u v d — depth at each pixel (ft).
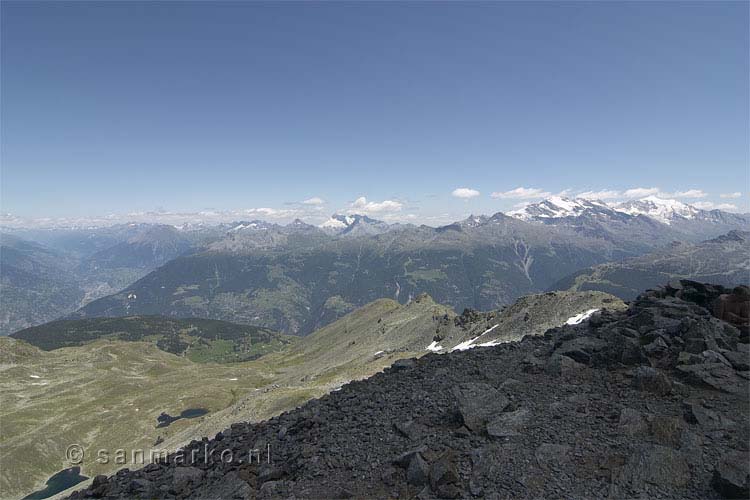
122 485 64.95
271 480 55.72
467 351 101.04
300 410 87.92
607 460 47.42
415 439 58.13
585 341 80.84
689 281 97.81
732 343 70.79
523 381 72.23
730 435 48.39
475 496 44.32
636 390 61.98
